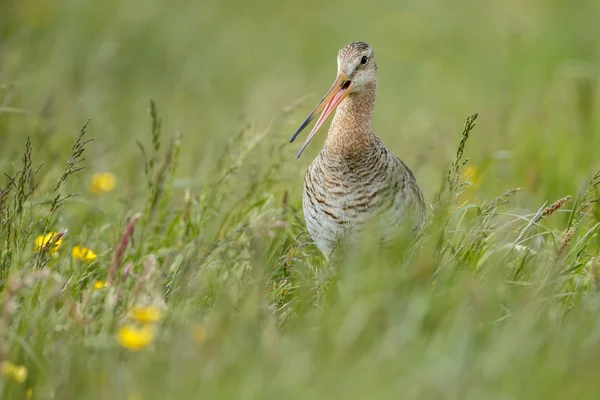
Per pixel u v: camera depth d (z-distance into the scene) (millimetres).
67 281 9453
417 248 10266
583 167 14039
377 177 10789
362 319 8508
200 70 21719
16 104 15453
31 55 18609
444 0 25359
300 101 13102
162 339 8359
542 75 19734
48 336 8477
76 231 11844
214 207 11875
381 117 20016
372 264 9547
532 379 7777
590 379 7812
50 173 12406
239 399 7574
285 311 9352
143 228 10953
